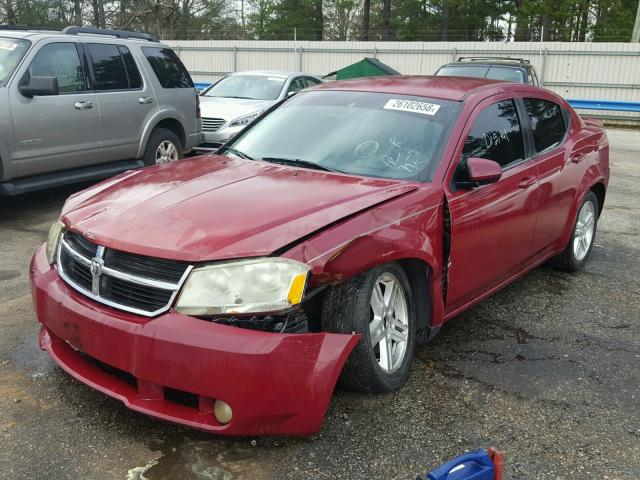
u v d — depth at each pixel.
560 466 2.85
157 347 2.61
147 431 2.96
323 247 2.84
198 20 41.38
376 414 3.18
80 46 7.21
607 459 2.92
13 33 6.80
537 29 36.97
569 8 36.34
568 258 5.54
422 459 2.84
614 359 3.99
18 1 38.50
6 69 6.48
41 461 2.73
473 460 2.13
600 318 4.68
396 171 3.71
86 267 2.97
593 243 6.47
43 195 8.06
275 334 2.62
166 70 8.48
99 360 2.86
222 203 3.14
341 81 4.89
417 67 25.75
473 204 3.78
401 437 3.00
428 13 43.91
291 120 4.39
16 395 3.23
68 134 6.95
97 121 7.29
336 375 2.70
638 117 22.84
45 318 3.11
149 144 8.13
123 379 2.89
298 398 2.62
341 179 3.57
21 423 3.00
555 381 3.65
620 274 5.74
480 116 4.11
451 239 3.60
